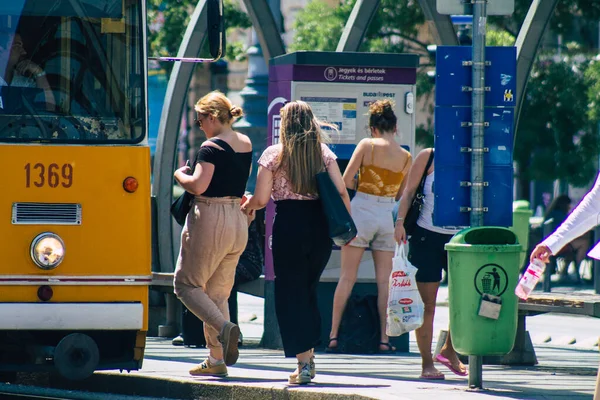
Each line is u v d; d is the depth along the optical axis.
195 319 25.47
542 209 78.75
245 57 67.19
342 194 18.78
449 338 20.05
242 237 19.31
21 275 17.44
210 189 19.03
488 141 18.00
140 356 18.47
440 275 19.81
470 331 17.27
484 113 17.95
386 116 23.34
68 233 17.64
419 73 56.25
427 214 19.73
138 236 17.92
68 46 17.95
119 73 18.09
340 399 17.25
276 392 17.98
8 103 17.64
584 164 53.19
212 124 19.23
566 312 22.20
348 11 59.75
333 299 24.81
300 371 18.56
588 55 55.12
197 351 24.64
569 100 53.00
